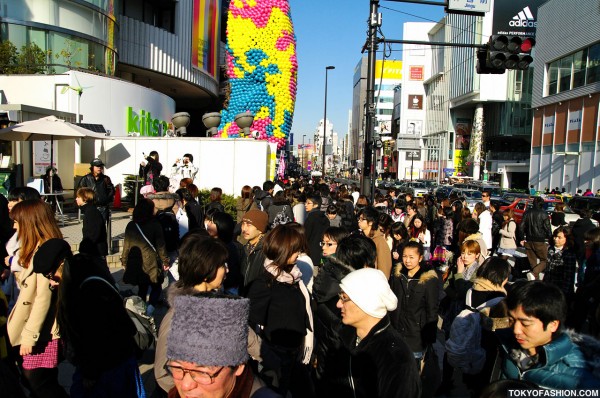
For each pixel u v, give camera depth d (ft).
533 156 143.43
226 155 54.65
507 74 215.72
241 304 5.84
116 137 56.54
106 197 31.37
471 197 86.48
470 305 12.82
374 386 8.20
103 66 73.87
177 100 149.07
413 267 14.89
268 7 75.72
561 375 7.79
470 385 12.30
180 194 26.63
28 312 11.67
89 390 10.30
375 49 40.11
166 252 20.20
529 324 8.14
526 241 33.73
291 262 12.41
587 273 19.43
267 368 10.34
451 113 254.27
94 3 70.85
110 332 10.18
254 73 75.87
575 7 122.42
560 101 128.67
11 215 12.09
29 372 11.53
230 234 16.05
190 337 5.48
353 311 8.62
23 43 62.80
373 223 19.04
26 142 45.96
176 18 108.37
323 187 46.70
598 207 61.41
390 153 318.24
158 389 10.46
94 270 10.56
